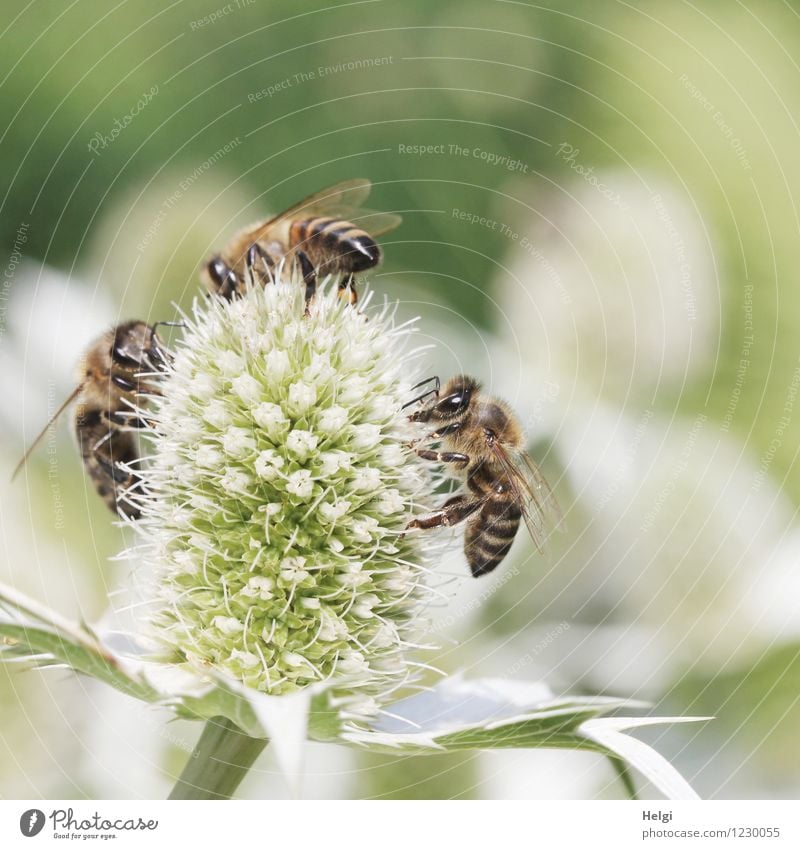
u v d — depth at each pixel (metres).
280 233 0.22
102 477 0.22
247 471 0.21
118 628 0.21
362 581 0.20
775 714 0.23
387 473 0.21
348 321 0.21
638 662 0.23
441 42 0.31
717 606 0.23
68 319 0.24
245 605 0.20
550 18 0.30
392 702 0.21
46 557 0.23
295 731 0.19
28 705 0.22
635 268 0.25
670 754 0.23
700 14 0.28
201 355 0.21
